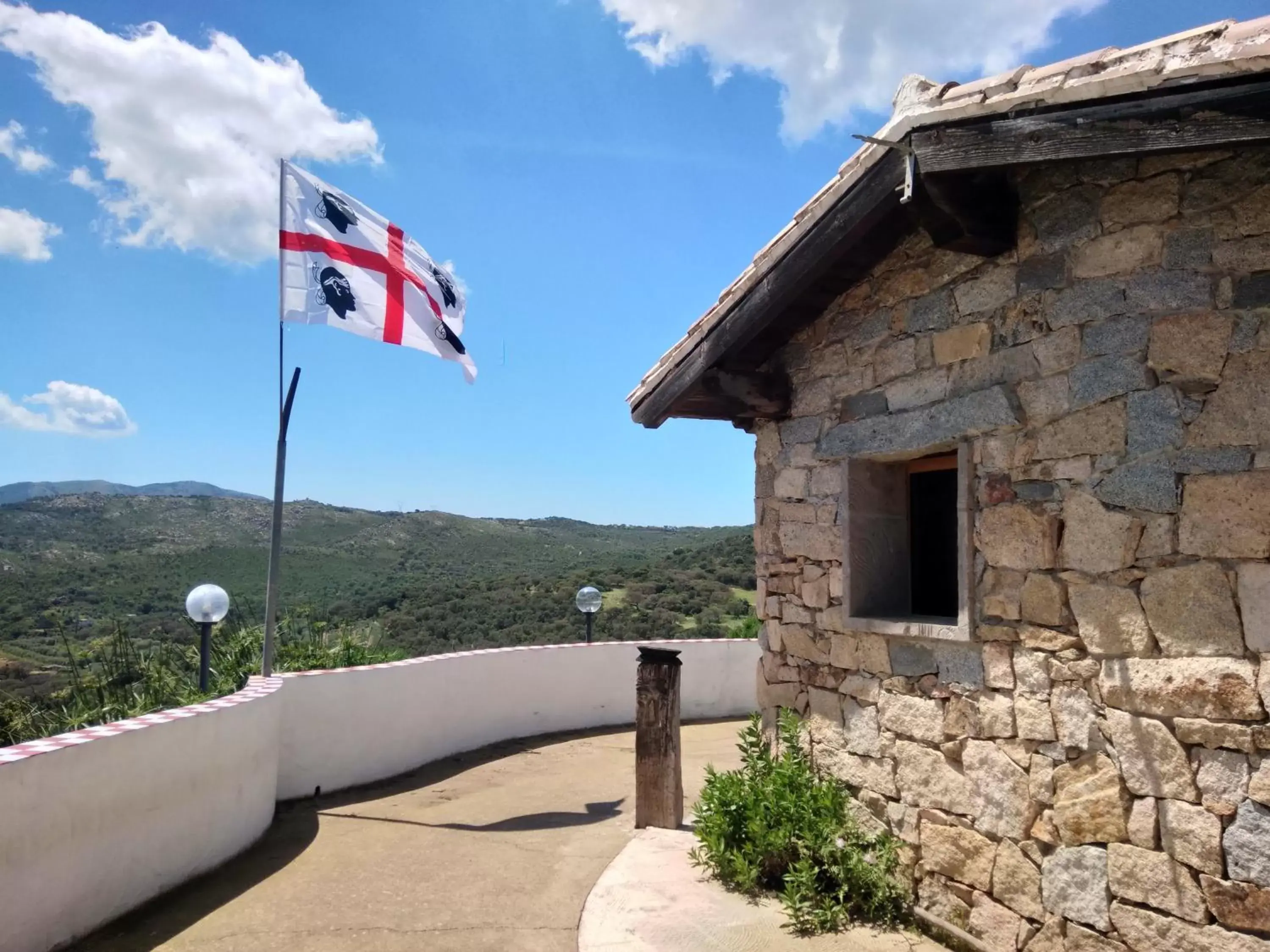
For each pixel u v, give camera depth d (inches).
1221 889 109.6
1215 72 95.4
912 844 156.4
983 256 147.1
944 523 175.2
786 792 173.3
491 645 499.5
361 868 195.9
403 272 278.8
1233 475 111.4
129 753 168.9
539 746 328.5
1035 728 133.6
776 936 152.3
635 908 166.1
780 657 196.7
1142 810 118.7
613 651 371.9
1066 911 127.5
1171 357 119.0
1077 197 132.3
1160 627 117.6
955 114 123.9
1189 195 119.1
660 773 221.5
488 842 214.2
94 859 159.2
